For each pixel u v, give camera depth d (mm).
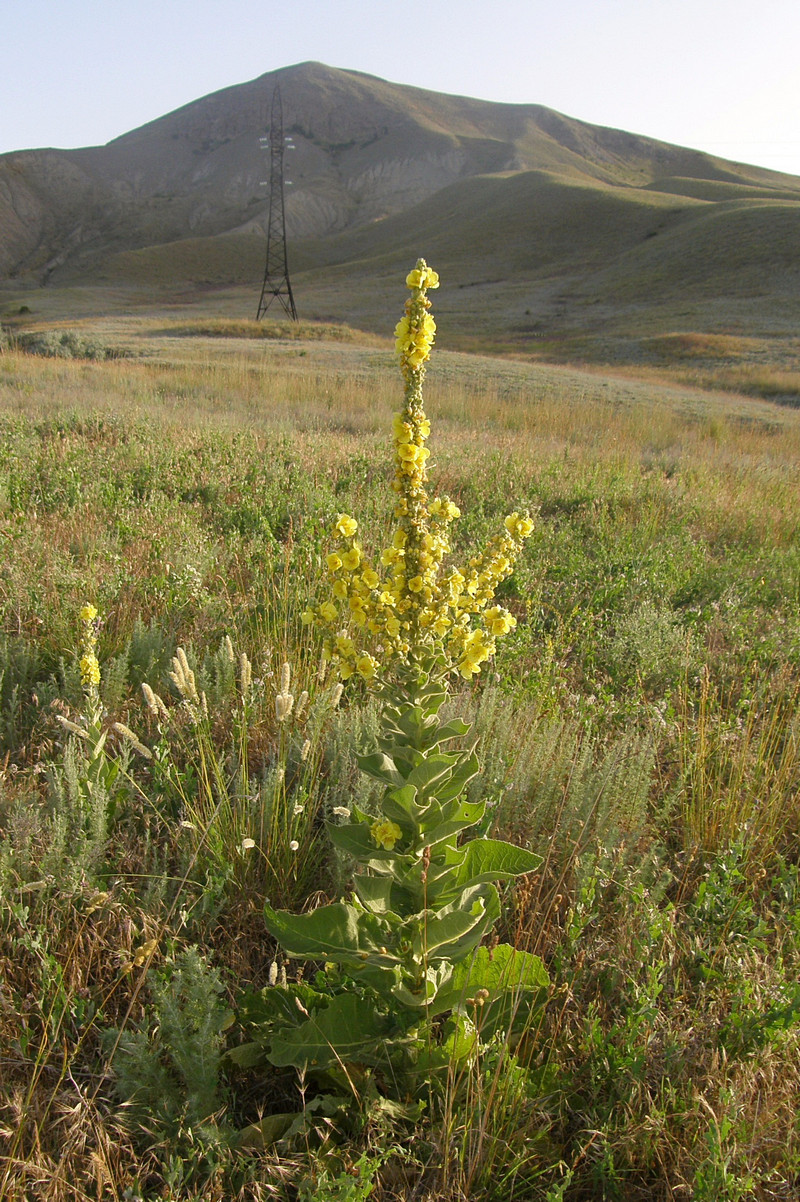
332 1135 2213
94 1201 1943
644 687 5082
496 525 7633
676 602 6793
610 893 3121
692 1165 2096
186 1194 2027
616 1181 2059
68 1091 2201
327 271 100312
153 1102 2215
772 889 3197
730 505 10000
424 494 2271
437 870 2260
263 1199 1963
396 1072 2342
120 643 4762
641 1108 2205
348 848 2305
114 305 80000
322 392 19000
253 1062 2359
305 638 4887
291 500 7793
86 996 2494
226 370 22109
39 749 3684
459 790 2271
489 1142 2100
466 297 72375
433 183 187750
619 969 2588
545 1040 2455
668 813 3717
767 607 6805
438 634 2342
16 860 2850
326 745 3795
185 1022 2281
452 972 2523
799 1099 2273
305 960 2799
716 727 4320
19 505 6840
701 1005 2557
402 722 2346
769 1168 2131
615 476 10641
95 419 11359
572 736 4012
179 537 6434
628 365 40031
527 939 2805
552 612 6195
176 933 2621
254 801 3242
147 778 3631
